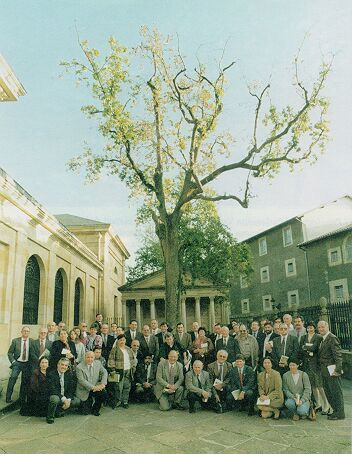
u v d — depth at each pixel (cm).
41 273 1881
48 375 841
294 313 1603
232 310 4050
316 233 3073
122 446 628
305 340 878
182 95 1684
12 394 1016
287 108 1584
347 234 2623
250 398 829
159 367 929
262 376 825
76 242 2325
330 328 1337
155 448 616
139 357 1038
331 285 2736
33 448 622
